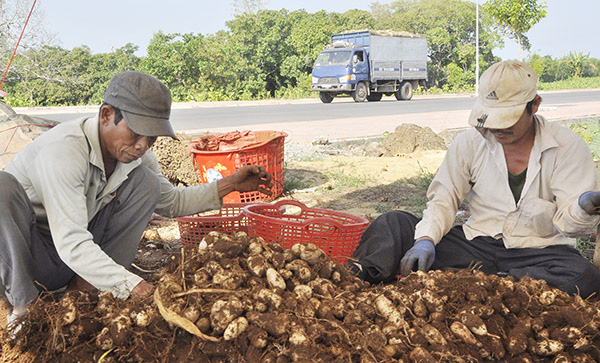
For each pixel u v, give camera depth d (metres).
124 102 2.34
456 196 3.10
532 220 2.86
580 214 2.52
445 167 3.08
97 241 2.83
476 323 2.10
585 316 2.21
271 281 2.23
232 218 3.30
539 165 2.74
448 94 43.66
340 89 25.47
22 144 4.35
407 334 2.09
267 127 13.48
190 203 3.15
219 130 12.48
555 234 2.89
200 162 5.35
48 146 2.41
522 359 2.10
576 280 2.64
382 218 3.21
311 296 2.25
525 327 2.16
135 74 2.38
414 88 30.61
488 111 2.57
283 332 2.00
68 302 2.25
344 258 3.07
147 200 2.83
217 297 2.14
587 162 2.70
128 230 2.86
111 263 2.34
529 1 42.00
